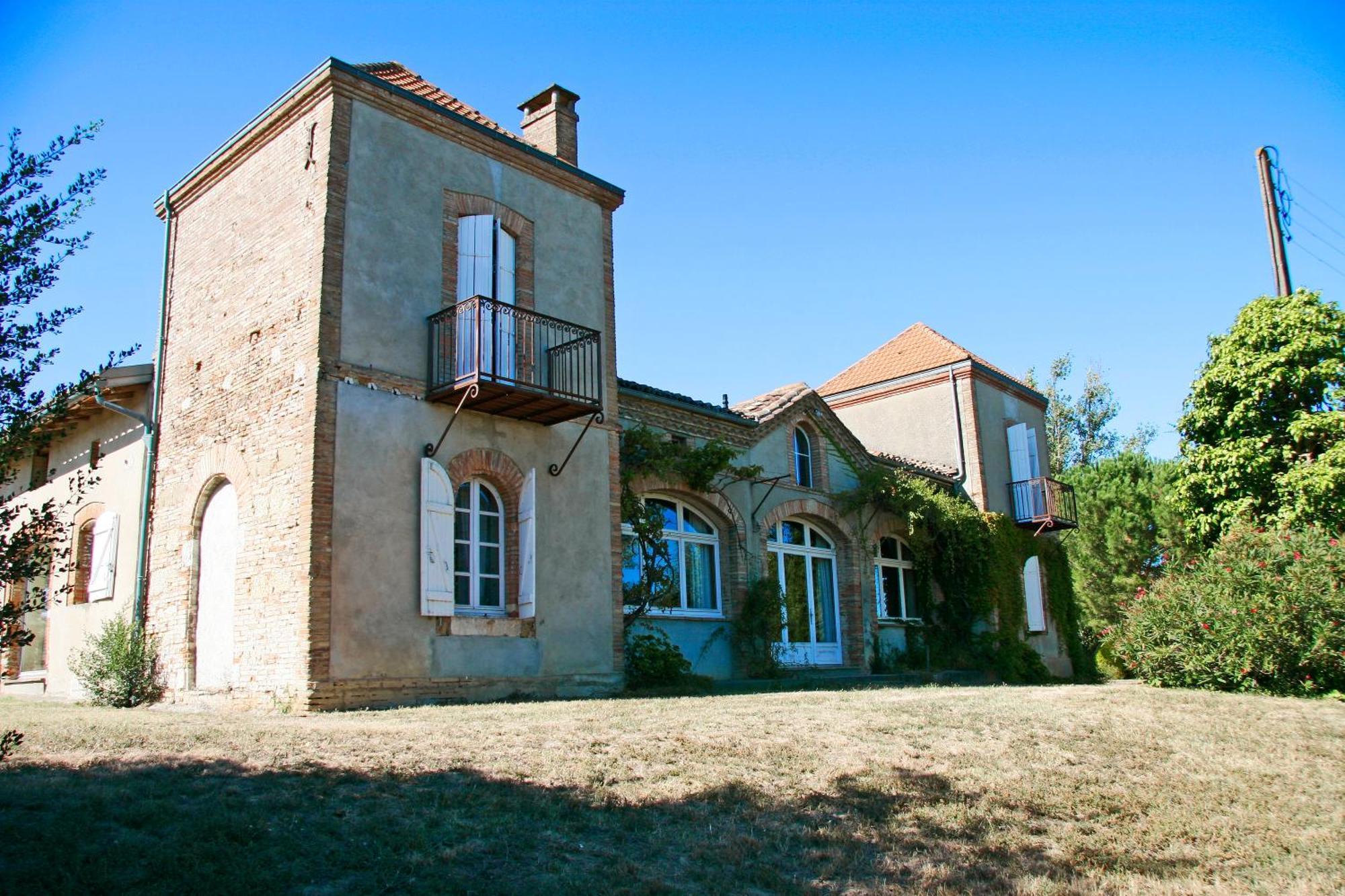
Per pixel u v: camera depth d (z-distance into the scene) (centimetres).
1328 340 1852
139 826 535
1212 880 615
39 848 491
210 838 517
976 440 2392
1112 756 897
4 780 607
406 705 1097
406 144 1255
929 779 754
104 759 677
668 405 1625
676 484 1596
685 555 1652
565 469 1355
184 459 1327
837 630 1945
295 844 520
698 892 525
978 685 1762
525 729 843
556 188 1453
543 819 599
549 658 1271
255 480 1169
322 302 1123
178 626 1261
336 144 1173
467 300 1191
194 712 1045
